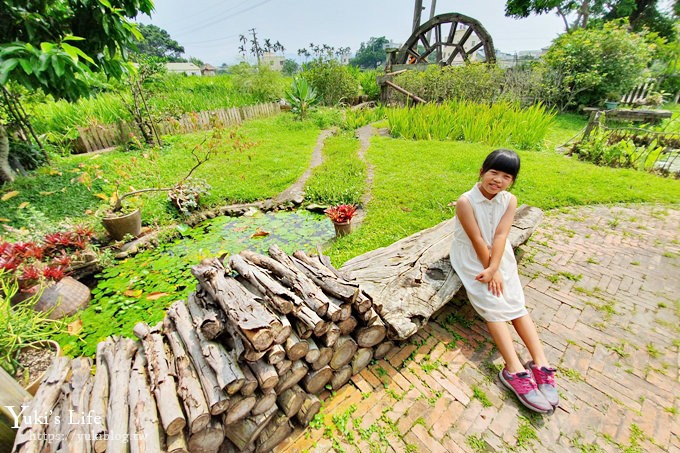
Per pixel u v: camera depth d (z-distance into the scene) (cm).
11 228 308
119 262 302
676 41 1198
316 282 163
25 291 216
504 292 175
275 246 191
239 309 131
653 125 649
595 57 842
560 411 152
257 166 550
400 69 1191
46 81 294
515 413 152
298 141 731
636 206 366
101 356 143
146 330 149
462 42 1131
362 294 161
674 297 225
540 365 160
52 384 127
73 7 334
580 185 418
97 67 372
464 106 732
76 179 432
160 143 672
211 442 124
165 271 289
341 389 167
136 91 655
